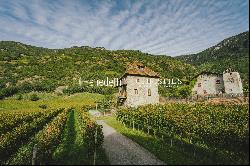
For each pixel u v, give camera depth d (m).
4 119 32.62
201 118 25.47
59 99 87.31
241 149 16.45
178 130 23.61
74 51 167.62
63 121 29.77
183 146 18.92
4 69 120.44
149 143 20.30
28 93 93.50
